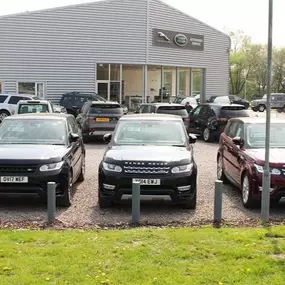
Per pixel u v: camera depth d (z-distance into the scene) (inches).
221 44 1523.1
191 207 310.7
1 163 298.5
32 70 1202.0
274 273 183.3
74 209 310.3
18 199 335.9
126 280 174.2
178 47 1390.3
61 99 1142.3
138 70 1337.4
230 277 177.8
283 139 350.0
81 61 1245.7
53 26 1206.9
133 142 341.7
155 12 1318.9
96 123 700.0
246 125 365.4
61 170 308.0
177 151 318.3
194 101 1273.4
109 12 1256.2
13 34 1174.3
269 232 240.4
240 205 326.6
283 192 297.6
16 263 190.2
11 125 360.5
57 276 178.1
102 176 301.7
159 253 206.8
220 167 414.3
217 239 228.5
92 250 208.7
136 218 269.4
